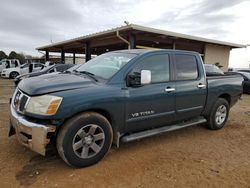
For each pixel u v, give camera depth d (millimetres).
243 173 3396
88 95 3262
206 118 5387
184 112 4613
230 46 19750
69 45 21562
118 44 17062
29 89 3270
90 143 3377
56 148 3289
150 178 3145
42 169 3270
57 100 3039
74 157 3221
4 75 21250
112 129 3668
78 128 3213
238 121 6574
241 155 4066
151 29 12664
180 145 4430
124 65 3812
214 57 19453
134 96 3750
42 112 3027
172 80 4344
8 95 10227
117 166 3449
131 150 4074
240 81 6008
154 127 4285
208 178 3211
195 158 3852
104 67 4066
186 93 4547
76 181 3004
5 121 5527
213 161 3766
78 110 3168
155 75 4117
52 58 41938
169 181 3090
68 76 3838
